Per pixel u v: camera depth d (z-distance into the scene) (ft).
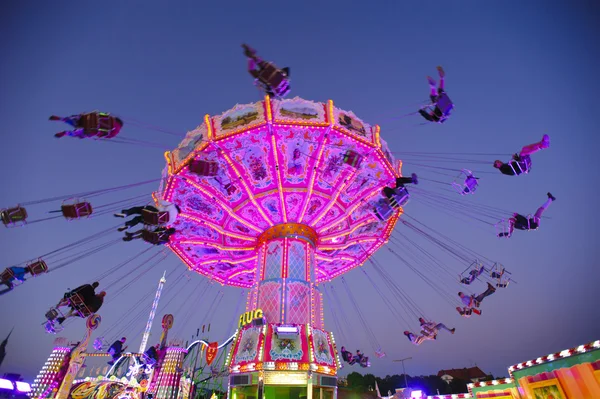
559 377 35.68
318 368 41.98
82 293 40.01
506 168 36.94
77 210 35.35
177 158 46.88
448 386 159.63
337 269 71.61
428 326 53.72
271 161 47.52
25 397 42.88
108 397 67.97
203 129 45.11
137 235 41.88
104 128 31.07
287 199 51.62
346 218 56.39
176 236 56.85
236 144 44.83
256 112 43.37
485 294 49.34
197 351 111.86
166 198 48.96
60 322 39.60
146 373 78.07
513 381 44.60
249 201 51.60
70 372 58.08
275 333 43.50
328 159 47.55
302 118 43.16
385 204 40.91
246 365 42.27
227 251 62.08
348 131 44.29
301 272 50.90
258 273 52.95
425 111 35.70
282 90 29.78
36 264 36.27
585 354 32.19
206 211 53.31
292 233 52.75
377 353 58.65
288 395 45.93
